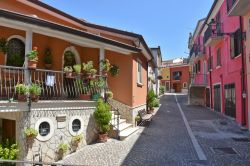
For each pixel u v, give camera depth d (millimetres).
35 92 9109
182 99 40531
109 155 9844
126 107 14797
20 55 11117
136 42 15695
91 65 11820
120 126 13391
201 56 31000
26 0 11992
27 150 8867
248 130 14461
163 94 49750
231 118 18812
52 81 10688
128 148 10742
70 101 10461
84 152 10297
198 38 33750
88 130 11320
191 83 33062
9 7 11820
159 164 8758
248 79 14617
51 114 9750
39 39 11805
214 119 18844
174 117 20000
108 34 15891
